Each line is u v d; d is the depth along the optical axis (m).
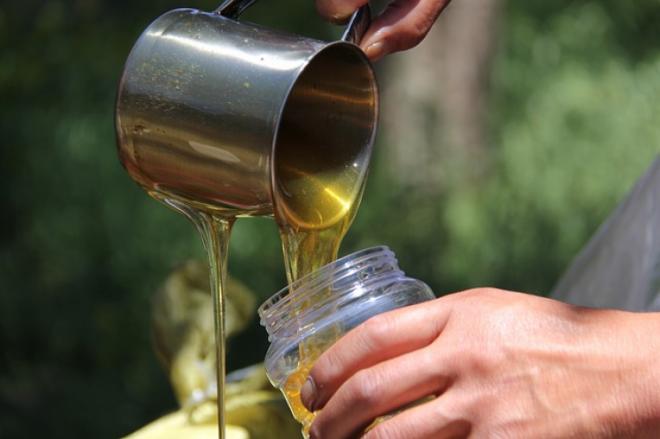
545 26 11.40
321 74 1.95
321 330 1.74
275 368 1.78
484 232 8.16
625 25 11.74
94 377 7.80
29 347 8.05
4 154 9.30
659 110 10.37
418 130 9.35
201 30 1.87
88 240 8.53
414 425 1.62
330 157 1.96
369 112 1.94
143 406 7.51
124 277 8.27
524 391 1.62
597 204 8.81
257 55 1.82
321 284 1.75
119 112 1.90
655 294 2.38
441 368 1.64
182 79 1.85
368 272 1.77
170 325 2.60
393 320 1.67
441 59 9.60
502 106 10.21
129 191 8.80
